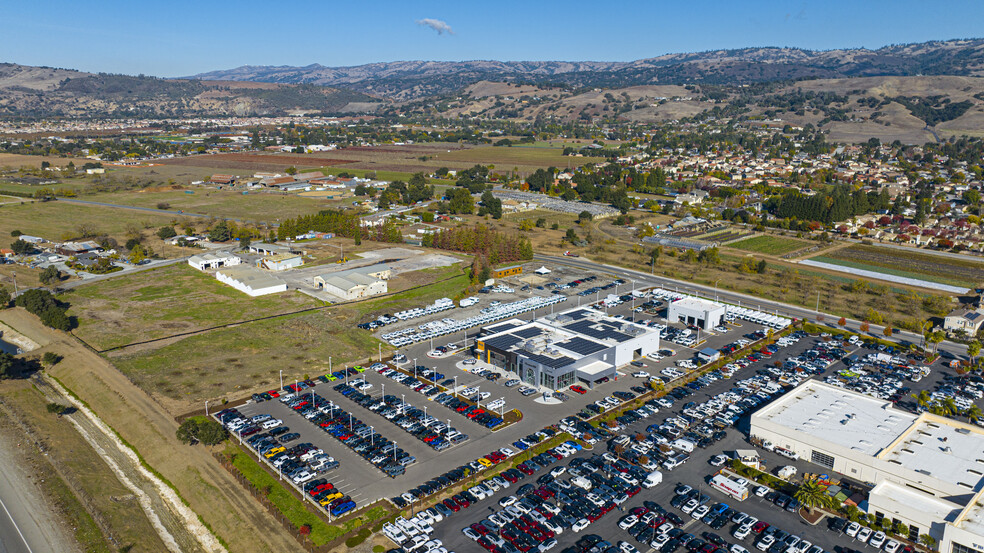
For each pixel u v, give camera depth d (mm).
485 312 177375
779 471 98062
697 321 167250
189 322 166875
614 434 111562
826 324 169750
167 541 86812
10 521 88500
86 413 123000
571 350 138000
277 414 118250
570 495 93188
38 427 115250
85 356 144125
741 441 109938
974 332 158125
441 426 113062
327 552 80875
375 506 90562
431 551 80688
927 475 90062
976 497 84562
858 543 83250
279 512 88312
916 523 83500
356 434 110250
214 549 84812
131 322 166375
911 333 161750
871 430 106188
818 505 89500
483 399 125250
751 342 156500
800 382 131875
